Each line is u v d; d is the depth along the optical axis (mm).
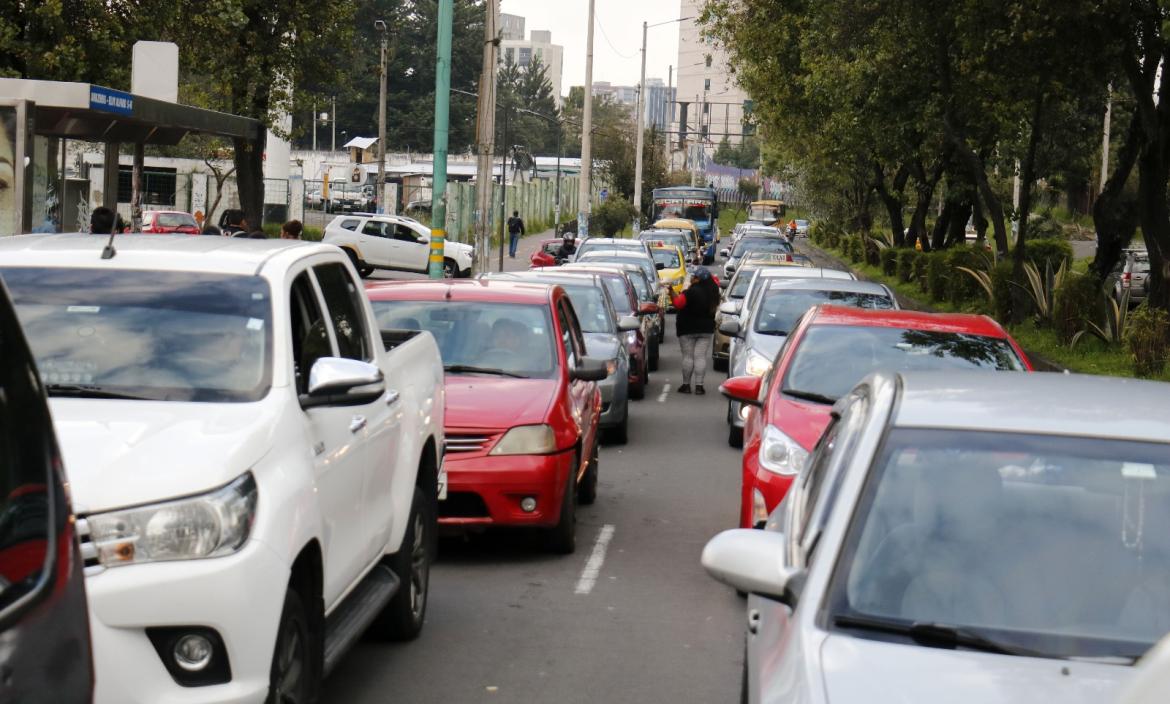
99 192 46188
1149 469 4086
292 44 35594
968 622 3664
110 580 4379
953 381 4699
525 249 62000
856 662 3369
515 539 10250
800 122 42281
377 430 6402
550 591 8648
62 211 21031
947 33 26844
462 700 6414
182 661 4504
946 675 3314
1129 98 34250
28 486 2857
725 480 13172
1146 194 23250
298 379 5766
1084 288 24109
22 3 24250
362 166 90375
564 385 10070
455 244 45938
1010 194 63906
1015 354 9461
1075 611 3699
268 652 4684
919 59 29625
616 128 85688
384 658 7094
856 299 15930
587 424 11227
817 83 35688
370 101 112625
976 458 4141
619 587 8789
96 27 24984
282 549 4789
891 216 51094
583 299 17172
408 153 104375
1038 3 21156
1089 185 78375
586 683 6730
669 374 23828
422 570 7555
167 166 58438
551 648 7348
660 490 12586
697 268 20344
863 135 36500
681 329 20328
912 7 26797
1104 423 4270
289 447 5160
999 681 3285
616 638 7582
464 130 114062
